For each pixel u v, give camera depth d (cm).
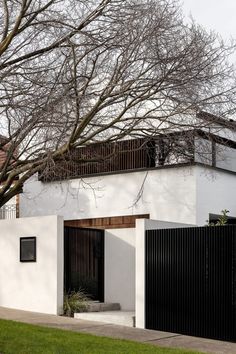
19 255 1467
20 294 1454
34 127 899
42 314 1365
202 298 1166
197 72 1033
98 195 1784
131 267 1442
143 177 1692
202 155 1331
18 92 971
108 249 1505
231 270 1131
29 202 1947
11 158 941
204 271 1172
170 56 1022
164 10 1028
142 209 1689
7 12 922
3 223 1516
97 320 1302
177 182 1627
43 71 930
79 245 1464
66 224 1848
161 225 1329
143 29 998
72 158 1012
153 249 1262
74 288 1434
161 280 1239
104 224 1766
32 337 1006
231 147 1703
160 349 959
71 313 1350
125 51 996
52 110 883
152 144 1306
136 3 1001
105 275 1502
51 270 1387
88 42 977
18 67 933
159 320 1227
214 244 1164
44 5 991
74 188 1827
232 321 1114
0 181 913
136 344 995
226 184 1706
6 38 913
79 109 946
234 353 995
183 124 1098
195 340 1116
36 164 923
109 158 1141
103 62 1016
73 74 957
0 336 1002
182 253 1213
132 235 1454
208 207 1628
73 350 909
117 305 1455
